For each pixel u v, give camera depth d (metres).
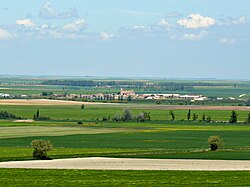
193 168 167.25
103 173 157.50
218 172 159.62
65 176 152.62
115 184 141.75
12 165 172.38
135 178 150.12
